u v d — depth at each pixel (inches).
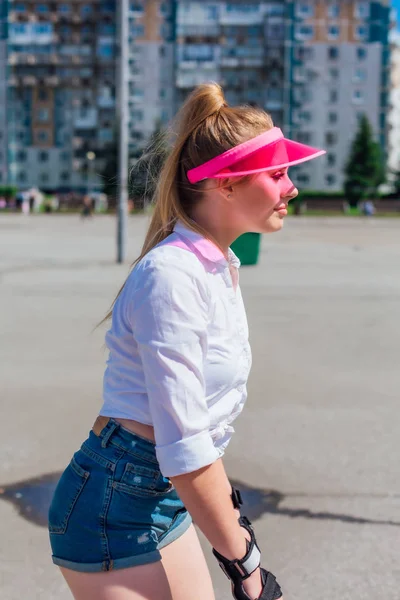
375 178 3464.6
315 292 503.8
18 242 982.4
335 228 1556.3
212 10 4052.7
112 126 4106.8
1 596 132.1
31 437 208.7
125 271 611.8
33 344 331.9
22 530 155.5
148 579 72.1
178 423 66.3
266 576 73.1
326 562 142.9
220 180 71.8
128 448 72.0
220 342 71.1
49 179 4178.2
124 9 634.2
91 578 72.8
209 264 71.4
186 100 74.9
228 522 68.1
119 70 639.8
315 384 268.4
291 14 4060.0
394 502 168.6
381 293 502.3
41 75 4119.1
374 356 314.5
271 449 200.7
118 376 73.0
